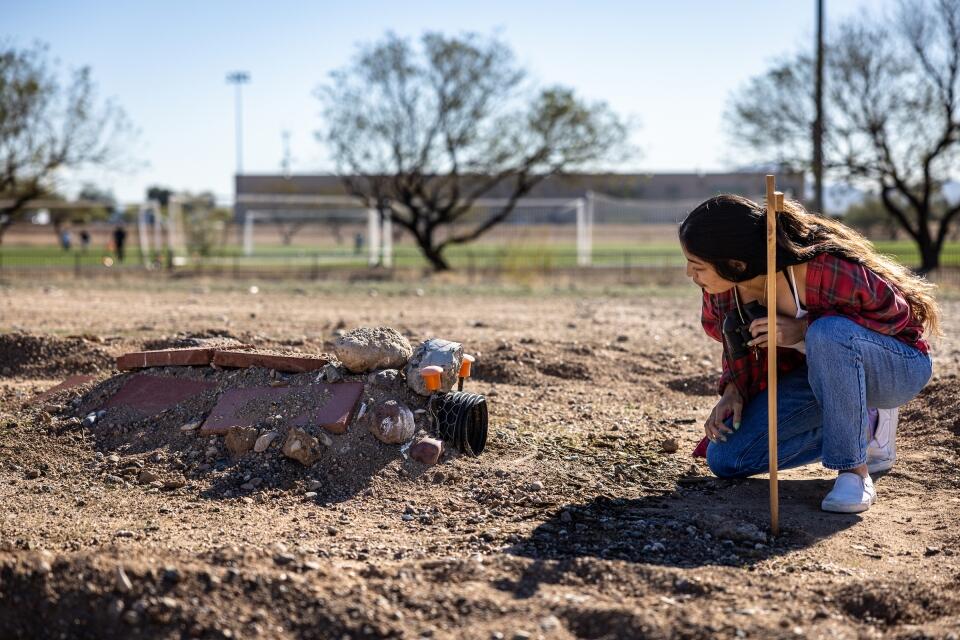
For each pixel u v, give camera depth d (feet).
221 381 15.98
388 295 48.91
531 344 25.17
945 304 44.83
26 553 9.67
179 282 58.13
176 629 8.85
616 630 9.02
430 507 12.99
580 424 17.34
